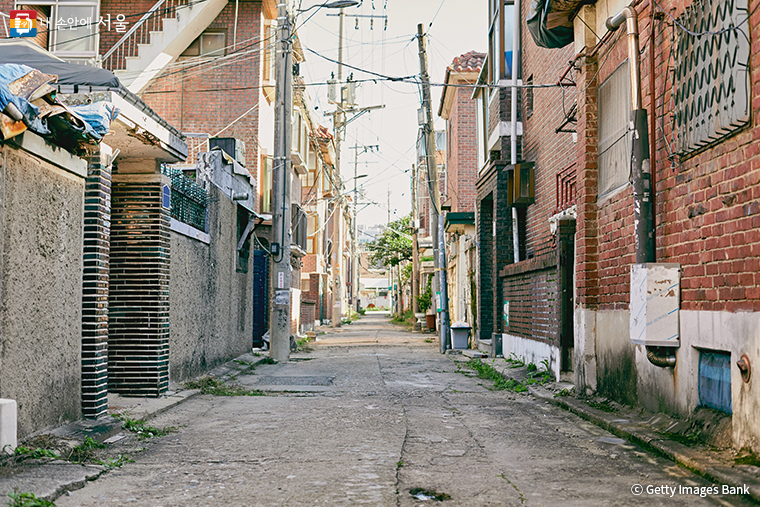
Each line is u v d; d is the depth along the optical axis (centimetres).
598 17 930
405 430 734
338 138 3553
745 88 541
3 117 511
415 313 3459
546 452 622
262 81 2066
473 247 2116
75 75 755
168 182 997
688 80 647
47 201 630
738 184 561
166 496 470
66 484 479
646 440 636
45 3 1908
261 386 1154
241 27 2055
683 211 666
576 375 969
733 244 568
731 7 565
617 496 470
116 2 1942
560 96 1308
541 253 1462
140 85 1881
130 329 951
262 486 496
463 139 2569
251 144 2042
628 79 816
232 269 1519
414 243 3600
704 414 620
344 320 4972
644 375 758
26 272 590
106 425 701
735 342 553
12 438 525
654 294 670
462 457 598
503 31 1677
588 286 935
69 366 679
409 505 446
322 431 728
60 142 650
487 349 1777
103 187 754
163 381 970
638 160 720
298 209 2469
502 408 912
